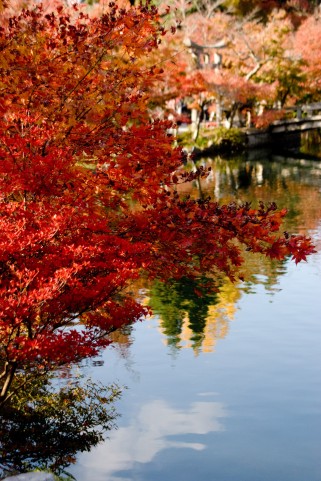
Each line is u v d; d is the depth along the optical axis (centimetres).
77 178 758
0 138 736
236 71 4744
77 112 805
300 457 807
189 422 888
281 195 2839
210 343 1177
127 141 799
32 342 637
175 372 1049
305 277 1588
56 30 816
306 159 4309
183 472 771
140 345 1162
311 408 931
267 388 995
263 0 6059
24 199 766
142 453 805
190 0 5341
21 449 790
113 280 671
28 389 932
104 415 894
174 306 1385
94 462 781
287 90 5138
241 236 764
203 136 4403
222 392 983
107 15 792
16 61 783
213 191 2947
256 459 800
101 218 777
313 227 2161
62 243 714
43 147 788
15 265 677
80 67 797
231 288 1505
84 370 1040
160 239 784
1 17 915
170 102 4562
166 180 812
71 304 684
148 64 1736
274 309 1359
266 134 5016
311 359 1105
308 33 5047
